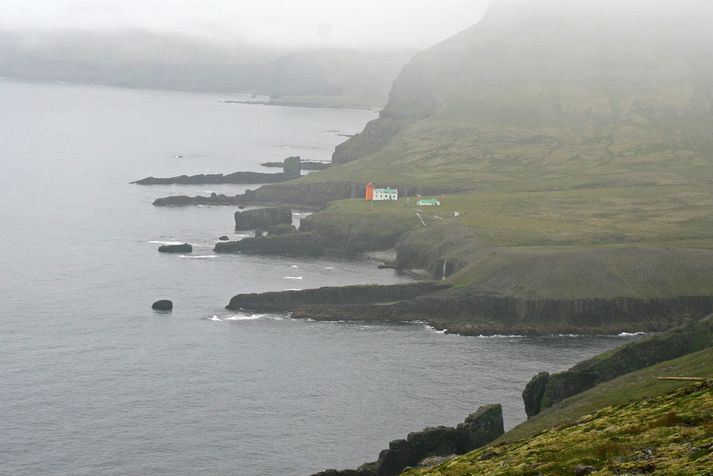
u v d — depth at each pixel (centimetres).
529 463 15862
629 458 14675
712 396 17262
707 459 13750
